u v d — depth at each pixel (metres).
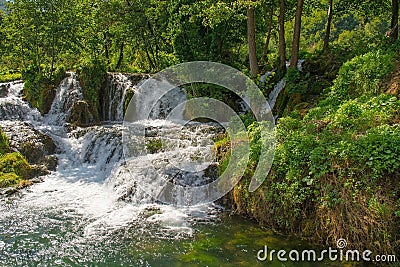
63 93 17.55
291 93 12.01
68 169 12.14
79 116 16.22
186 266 6.13
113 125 15.35
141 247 6.86
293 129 8.23
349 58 12.87
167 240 7.12
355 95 9.30
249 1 11.03
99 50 23.38
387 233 5.49
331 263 5.94
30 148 12.48
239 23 15.48
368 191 5.75
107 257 6.51
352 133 6.88
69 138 13.93
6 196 9.62
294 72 12.56
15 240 7.19
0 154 11.54
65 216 8.39
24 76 18.12
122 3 21.33
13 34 19.56
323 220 6.39
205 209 8.66
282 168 7.18
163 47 19.92
